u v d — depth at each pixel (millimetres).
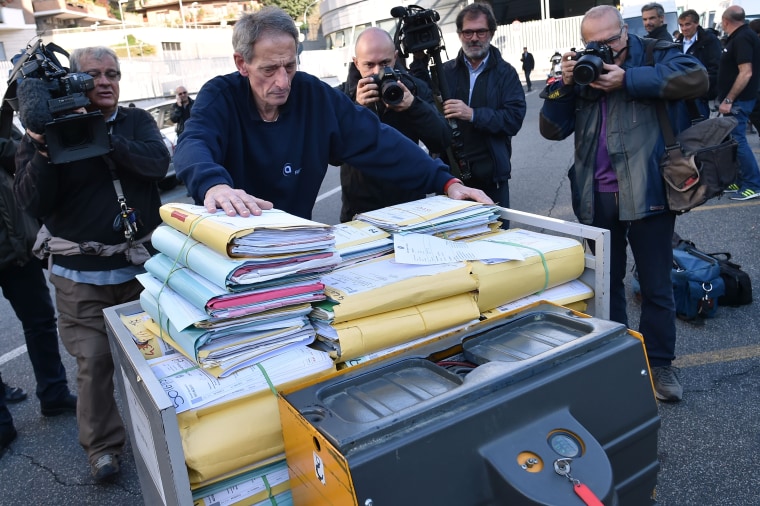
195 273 1505
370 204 3037
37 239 2553
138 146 2424
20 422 3273
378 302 1490
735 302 3725
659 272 2738
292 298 1431
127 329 1628
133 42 38406
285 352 1434
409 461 1122
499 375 1263
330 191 8273
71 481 2742
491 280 1669
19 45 33281
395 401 1266
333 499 1155
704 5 18609
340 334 1436
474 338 1518
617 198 2705
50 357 3213
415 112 2814
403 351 1484
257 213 1523
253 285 1373
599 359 1354
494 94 3396
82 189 2406
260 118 2051
